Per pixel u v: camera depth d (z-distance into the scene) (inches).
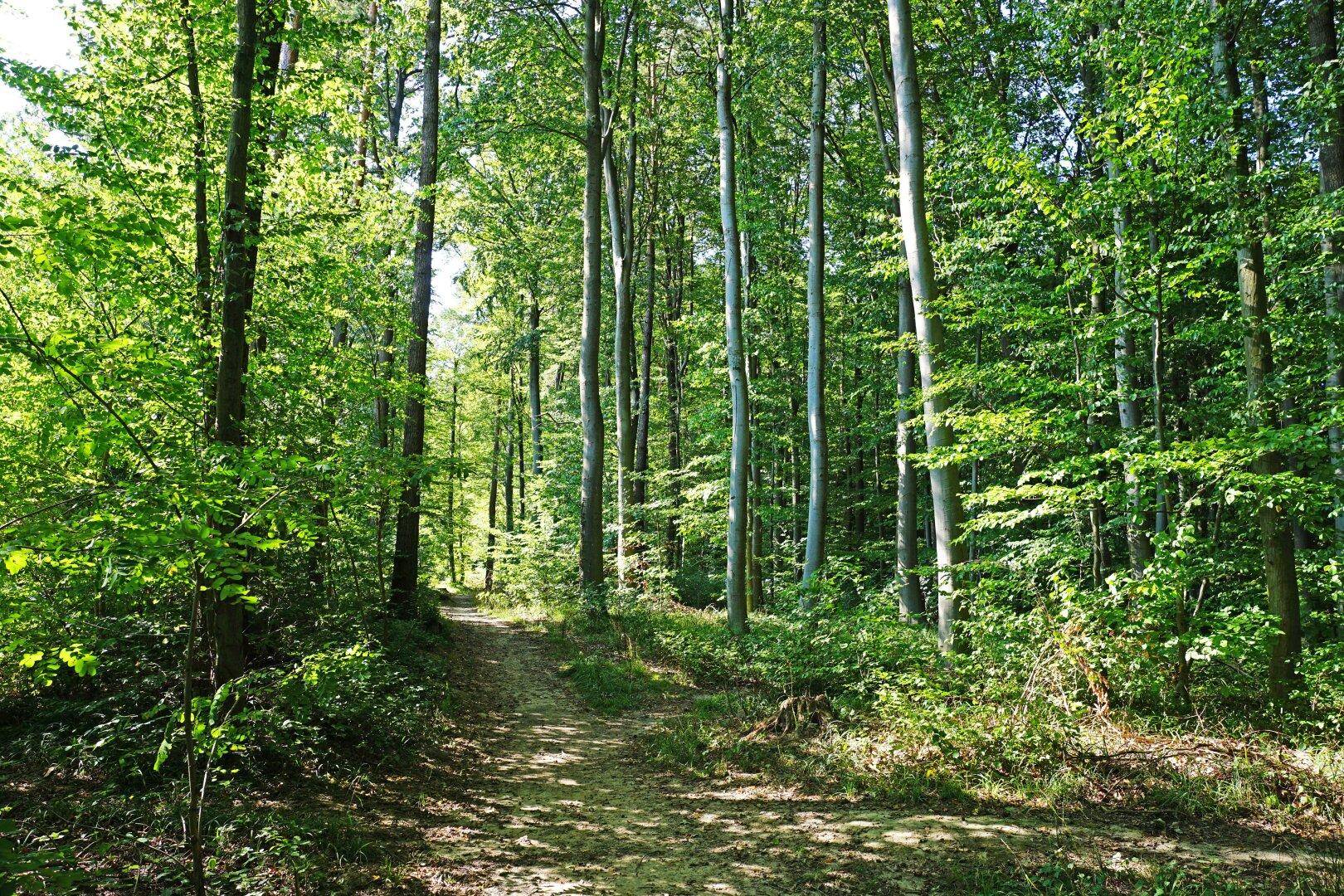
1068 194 295.7
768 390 794.2
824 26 583.5
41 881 122.5
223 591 144.6
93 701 232.4
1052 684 260.8
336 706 260.8
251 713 162.2
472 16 616.1
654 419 1115.9
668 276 1034.7
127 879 155.0
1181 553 253.0
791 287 801.6
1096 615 266.8
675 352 1049.5
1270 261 315.3
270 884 163.0
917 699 283.7
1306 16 327.0
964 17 552.4
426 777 264.2
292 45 285.4
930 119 600.7
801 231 831.1
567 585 753.6
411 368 500.1
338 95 327.0
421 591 585.9
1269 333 291.0
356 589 401.7
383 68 519.2
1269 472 269.4
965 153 341.1
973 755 244.5
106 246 143.8
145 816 183.0
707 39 631.8
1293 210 310.5
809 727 306.0
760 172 720.3
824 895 175.3
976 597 331.0
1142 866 170.9
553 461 1024.2
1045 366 390.3
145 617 255.3
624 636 540.1
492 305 871.7
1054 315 311.0
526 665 514.0
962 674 305.1
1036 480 370.6
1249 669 303.0
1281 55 334.3
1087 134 292.4
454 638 563.8
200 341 223.8
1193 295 290.2
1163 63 274.2
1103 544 321.7
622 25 741.3
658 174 914.1
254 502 160.2
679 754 302.0
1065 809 210.1
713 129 766.5
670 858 202.8
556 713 390.6
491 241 708.0
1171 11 291.9
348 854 189.3
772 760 281.9
